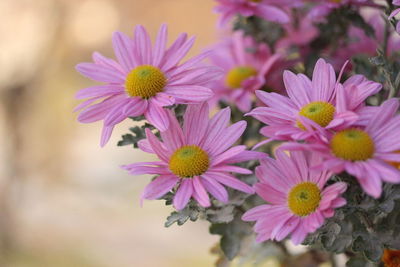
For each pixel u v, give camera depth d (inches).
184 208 22.3
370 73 24.6
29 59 70.4
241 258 25.5
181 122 23.3
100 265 59.8
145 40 23.5
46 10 71.3
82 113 22.9
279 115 21.6
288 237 22.5
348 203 21.5
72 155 73.2
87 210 68.0
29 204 68.5
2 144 69.6
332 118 21.4
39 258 61.6
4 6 69.5
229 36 28.4
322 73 22.0
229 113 22.5
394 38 27.7
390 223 22.2
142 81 22.8
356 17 25.7
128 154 73.5
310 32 27.4
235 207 23.8
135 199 69.8
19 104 69.7
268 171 22.0
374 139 21.1
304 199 21.5
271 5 26.6
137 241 63.5
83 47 77.3
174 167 22.0
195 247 62.9
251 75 27.3
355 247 22.0
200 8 94.6
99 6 79.1
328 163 20.5
